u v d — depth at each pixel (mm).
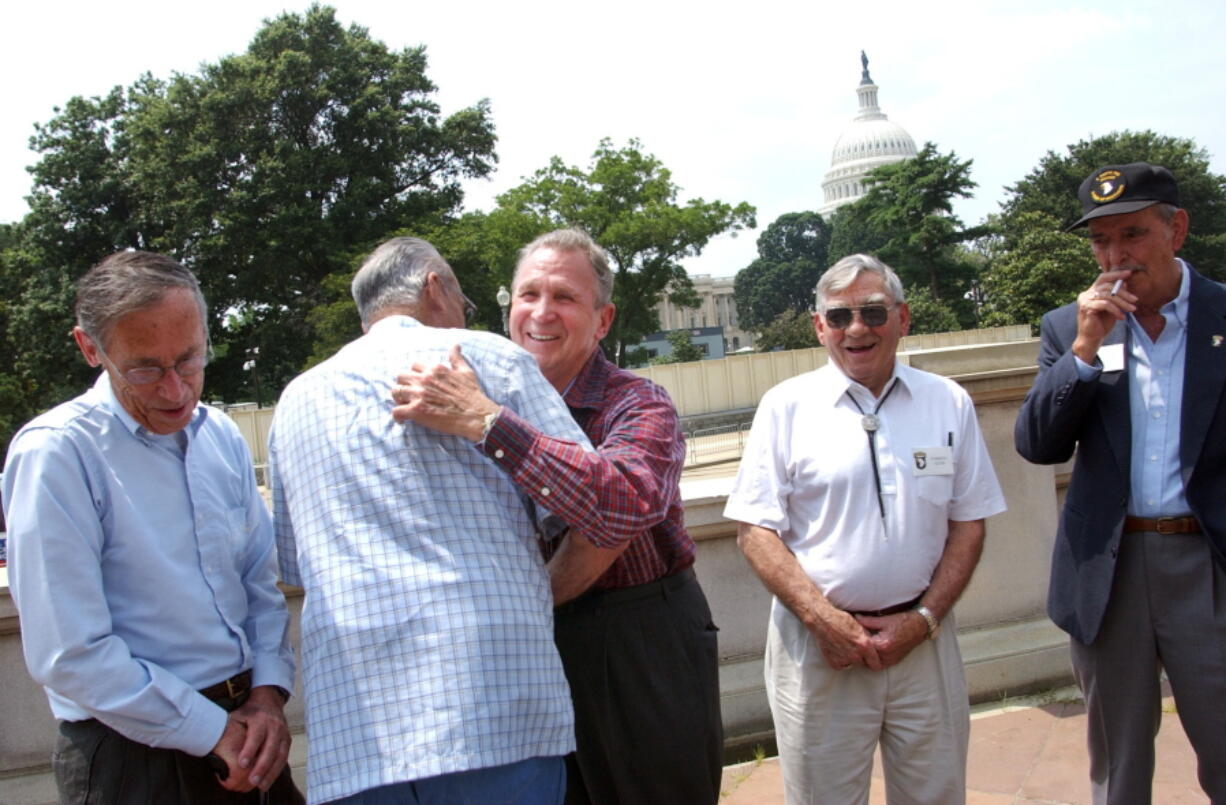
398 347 1858
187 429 2035
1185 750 3316
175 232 41000
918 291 59844
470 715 1633
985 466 2582
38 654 1769
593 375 2318
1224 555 2365
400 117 43312
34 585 1773
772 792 3301
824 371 2629
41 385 42219
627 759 2207
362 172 42312
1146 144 68125
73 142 44094
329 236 40719
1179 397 2455
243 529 2127
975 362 3988
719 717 2352
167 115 40781
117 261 1818
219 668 1980
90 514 1846
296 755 3320
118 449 1919
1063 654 4004
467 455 1794
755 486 2588
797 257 113312
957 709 2508
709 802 2283
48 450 1824
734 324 121188
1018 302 50562
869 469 2480
